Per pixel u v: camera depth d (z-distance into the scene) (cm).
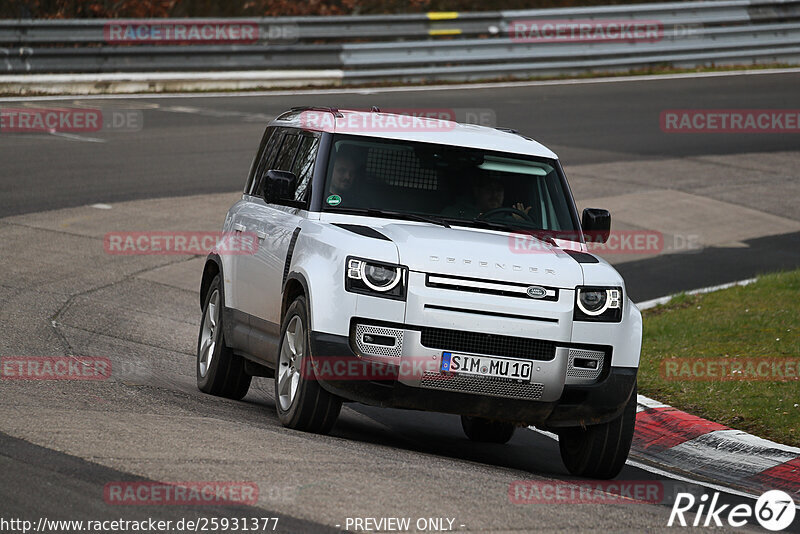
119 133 5850
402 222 2055
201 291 2588
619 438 1955
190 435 1741
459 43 7794
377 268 1864
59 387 2097
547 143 6000
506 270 1888
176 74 7138
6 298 3148
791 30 8681
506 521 1432
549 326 1878
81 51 6881
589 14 8125
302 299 1955
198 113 6456
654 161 5850
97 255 3856
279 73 7369
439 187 2131
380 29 7681
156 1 8569
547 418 1909
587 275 1936
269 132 2536
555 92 7469
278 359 2031
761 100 7281
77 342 2717
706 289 3744
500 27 7944
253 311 2233
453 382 1853
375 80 7625
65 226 4181
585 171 5528
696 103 7206
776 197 5325
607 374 1917
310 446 1767
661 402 2552
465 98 7069
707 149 6225
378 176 2127
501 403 1881
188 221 4391
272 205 2300
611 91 7556
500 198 2148
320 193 2086
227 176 5122
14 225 4122
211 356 2439
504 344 1869
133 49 7006
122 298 3369
